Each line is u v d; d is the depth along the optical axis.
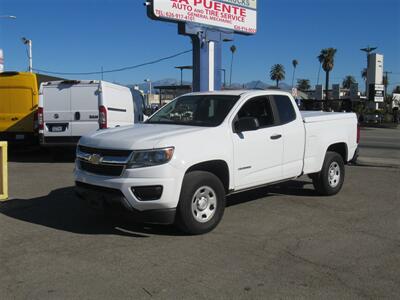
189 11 15.35
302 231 6.47
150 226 6.59
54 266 5.04
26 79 14.66
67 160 14.28
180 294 4.36
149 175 5.75
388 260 5.34
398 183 10.45
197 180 6.07
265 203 8.18
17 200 8.25
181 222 6.04
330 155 8.79
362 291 4.47
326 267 5.09
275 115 7.59
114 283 4.60
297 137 7.87
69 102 13.43
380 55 50.03
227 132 6.65
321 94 71.75
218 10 16.31
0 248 5.63
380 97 49.88
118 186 5.82
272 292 4.42
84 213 7.32
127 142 5.93
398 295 4.39
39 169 12.20
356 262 5.26
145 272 4.88
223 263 5.17
